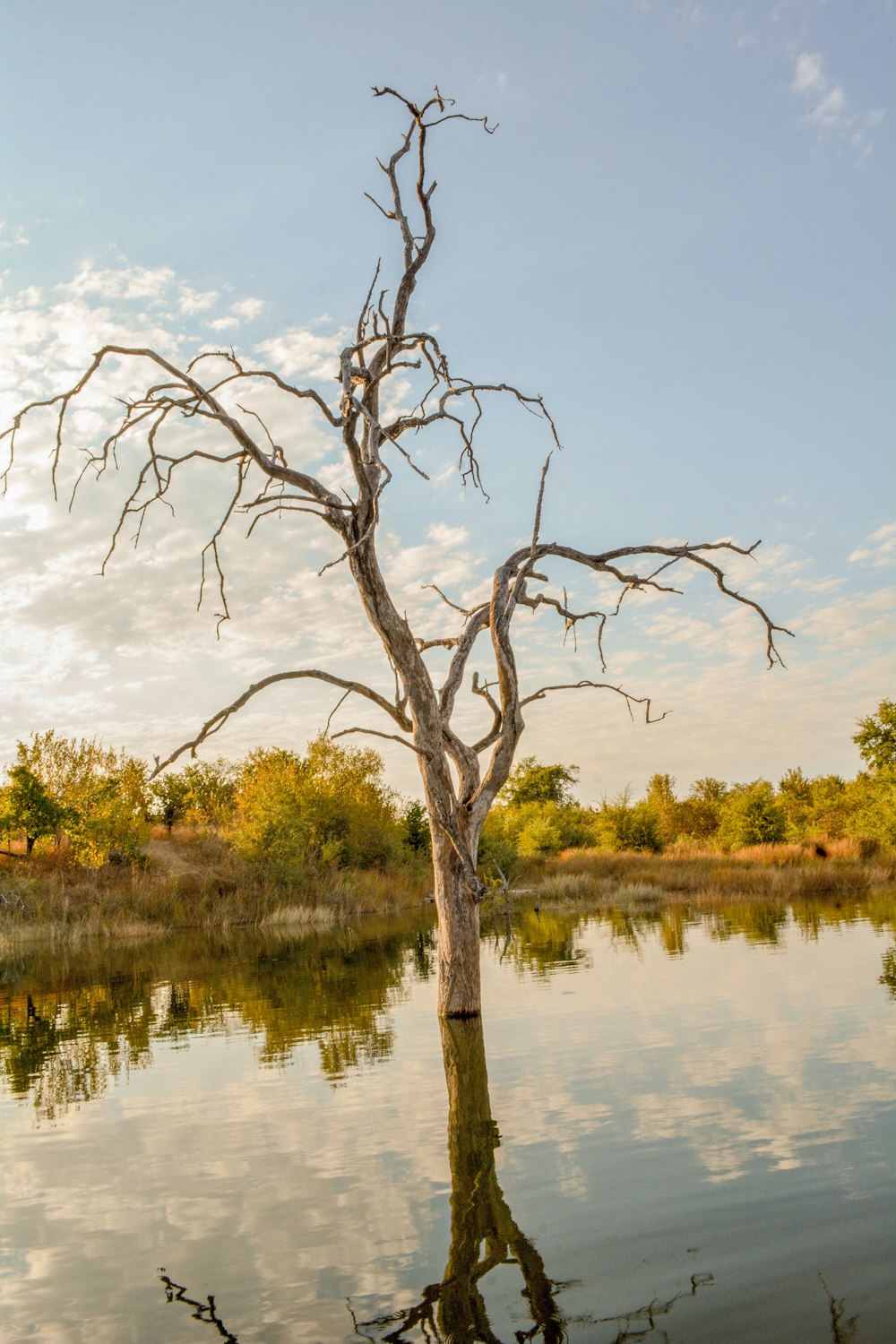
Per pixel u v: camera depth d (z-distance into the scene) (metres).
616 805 55.50
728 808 53.56
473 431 14.30
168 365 11.95
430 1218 5.70
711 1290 4.52
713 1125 7.11
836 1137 6.64
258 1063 10.43
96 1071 10.48
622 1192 5.88
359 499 12.56
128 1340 4.35
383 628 12.38
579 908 31.19
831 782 70.00
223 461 12.83
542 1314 4.39
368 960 19.53
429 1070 9.58
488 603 13.86
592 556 14.23
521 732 13.12
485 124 13.45
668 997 12.76
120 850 36.59
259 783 39.91
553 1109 7.84
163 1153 7.35
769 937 19.06
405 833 49.44
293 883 36.06
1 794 34.59
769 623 14.82
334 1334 4.32
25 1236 5.77
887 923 20.36
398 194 13.40
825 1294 4.40
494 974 16.41
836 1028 10.23
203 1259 5.29
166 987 16.81
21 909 30.17
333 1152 7.10
